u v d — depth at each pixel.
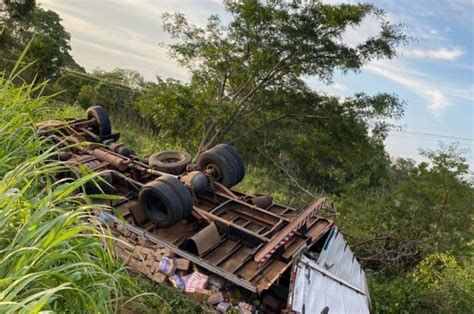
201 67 18.62
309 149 18.12
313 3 16.75
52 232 2.18
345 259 6.99
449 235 10.35
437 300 8.06
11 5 32.91
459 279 8.50
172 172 7.25
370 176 18.81
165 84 17.62
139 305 4.82
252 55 17.89
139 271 5.80
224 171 7.35
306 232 6.36
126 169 7.19
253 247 6.09
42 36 22.61
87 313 2.27
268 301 5.89
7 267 2.07
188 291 5.67
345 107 17.53
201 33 18.31
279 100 18.61
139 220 6.42
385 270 10.09
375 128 17.58
